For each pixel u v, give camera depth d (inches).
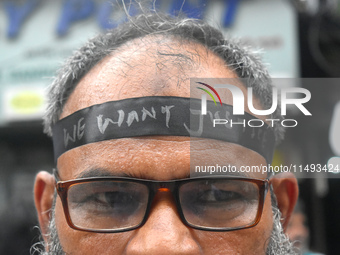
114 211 19.6
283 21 64.6
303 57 65.2
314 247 64.4
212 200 19.7
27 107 71.4
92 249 19.6
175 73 20.1
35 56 71.7
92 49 21.6
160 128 19.5
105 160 19.6
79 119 20.5
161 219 19.0
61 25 70.6
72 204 19.8
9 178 77.8
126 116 19.7
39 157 78.5
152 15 22.3
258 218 19.9
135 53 20.7
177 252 18.7
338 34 56.4
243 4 65.9
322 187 63.7
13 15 72.5
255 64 22.6
